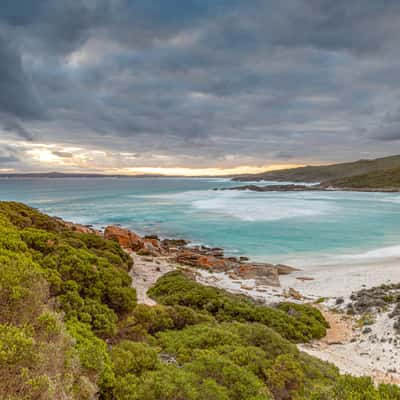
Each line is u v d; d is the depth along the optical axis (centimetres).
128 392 548
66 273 1041
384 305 1633
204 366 674
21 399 356
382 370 1017
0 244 999
